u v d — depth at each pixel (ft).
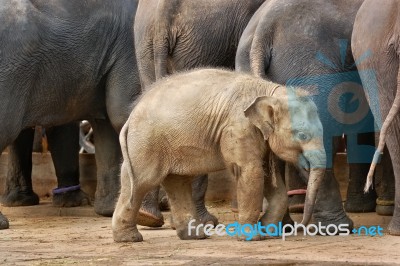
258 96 31.83
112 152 46.62
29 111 43.34
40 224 42.63
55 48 43.21
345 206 42.52
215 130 32.53
